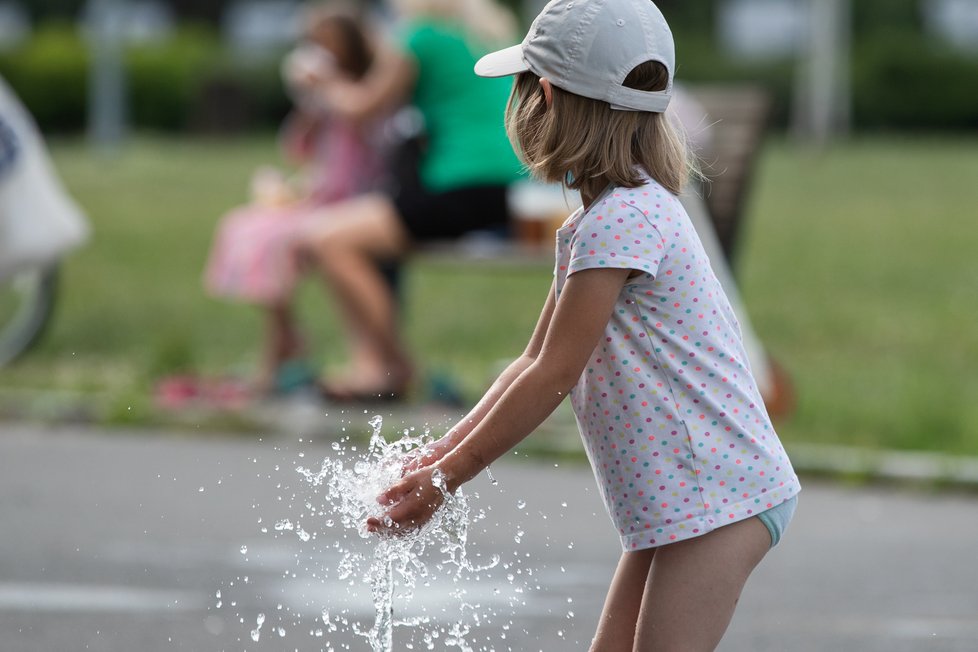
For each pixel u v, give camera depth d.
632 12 6.12
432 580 9.66
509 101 6.42
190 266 26.78
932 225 36.03
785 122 76.88
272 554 10.23
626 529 6.05
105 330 19.36
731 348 6.09
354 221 14.72
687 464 5.94
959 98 75.88
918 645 8.62
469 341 19.34
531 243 14.98
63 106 70.00
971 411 15.29
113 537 10.60
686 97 14.59
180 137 71.12
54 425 14.55
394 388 14.87
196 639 8.40
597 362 6.04
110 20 62.84
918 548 11.00
